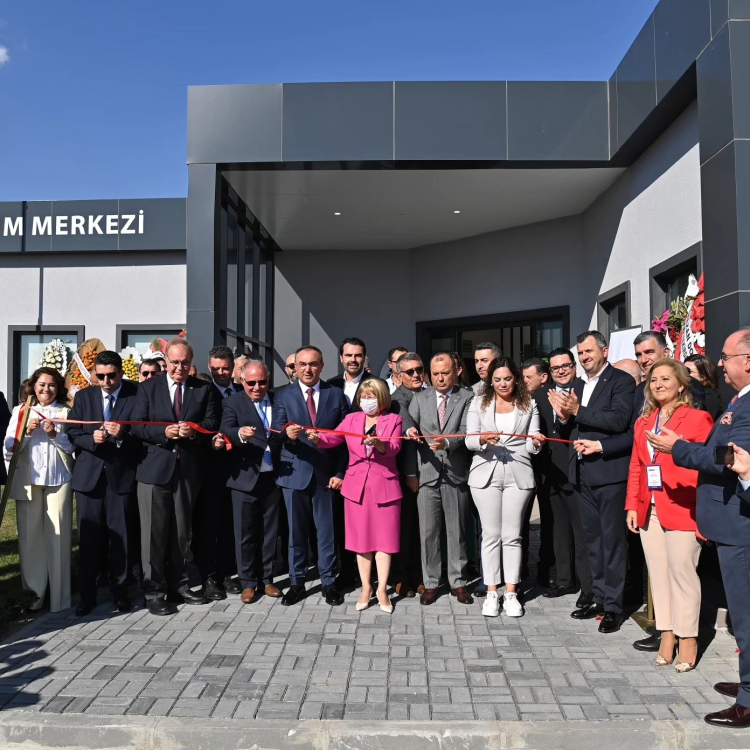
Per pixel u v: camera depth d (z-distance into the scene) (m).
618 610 4.68
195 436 5.30
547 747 3.29
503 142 8.88
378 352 14.01
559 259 11.70
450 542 5.36
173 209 12.77
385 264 14.07
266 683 3.87
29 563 5.16
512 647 4.40
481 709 3.55
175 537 5.34
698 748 3.29
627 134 8.22
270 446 5.34
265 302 13.86
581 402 4.98
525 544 5.81
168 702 3.64
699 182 7.11
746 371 3.47
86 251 12.94
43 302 13.17
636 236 8.94
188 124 9.02
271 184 9.89
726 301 5.87
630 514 4.33
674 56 6.85
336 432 5.20
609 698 3.67
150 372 6.44
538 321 12.24
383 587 5.17
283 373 14.05
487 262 12.70
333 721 3.40
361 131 8.88
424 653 4.30
